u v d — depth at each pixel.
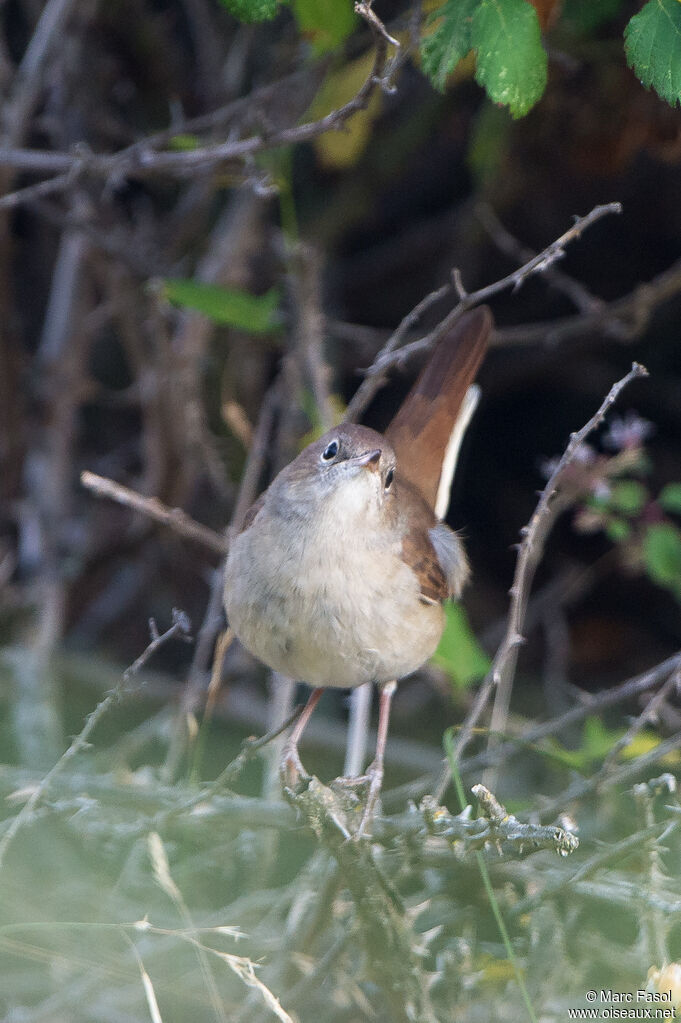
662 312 13.70
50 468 11.95
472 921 6.86
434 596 7.32
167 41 11.77
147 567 12.43
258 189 7.73
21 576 11.63
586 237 13.98
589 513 9.53
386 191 14.00
